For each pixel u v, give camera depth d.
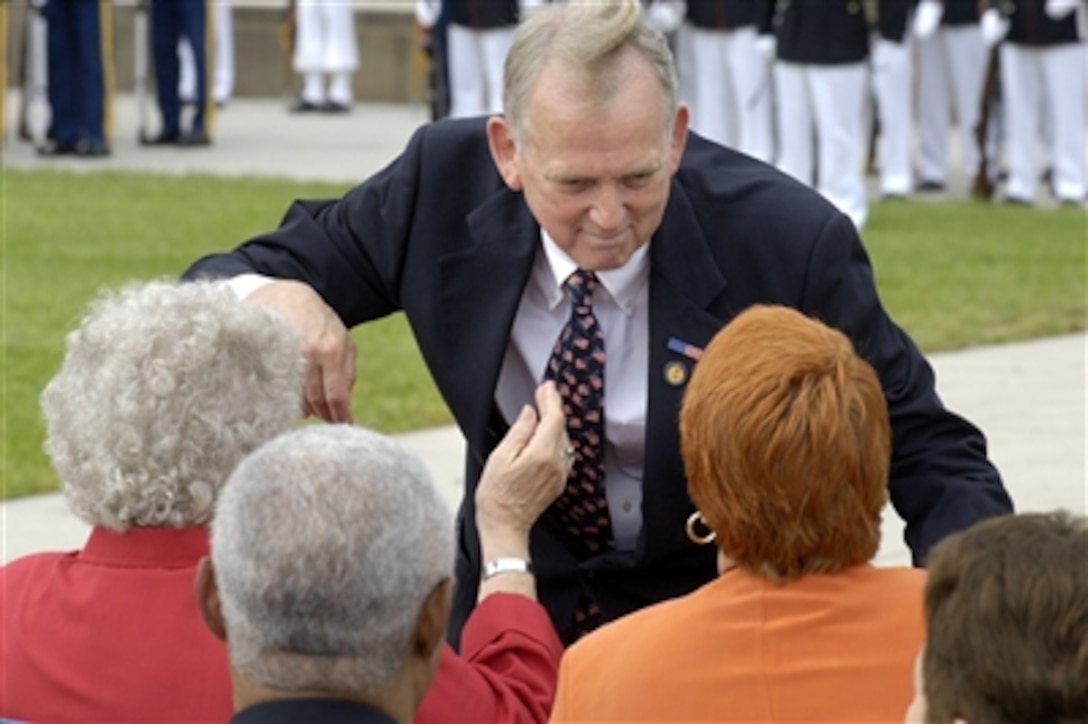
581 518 9.12
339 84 51.41
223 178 37.09
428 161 9.26
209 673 7.13
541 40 8.08
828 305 8.63
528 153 8.15
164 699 7.11
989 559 5.89
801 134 33.28
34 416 19.55
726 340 7.22
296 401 7.36
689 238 8.73
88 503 7.22
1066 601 5.75
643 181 8.08
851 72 32.06
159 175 37.38
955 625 5.88
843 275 8.65
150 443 7.09
